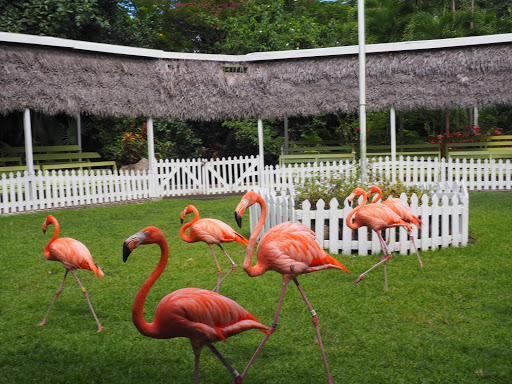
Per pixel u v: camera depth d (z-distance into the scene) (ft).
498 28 82.53
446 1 83.41
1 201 46.19
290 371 14.65
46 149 56.65
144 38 81.35
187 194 55.67
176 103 52.54
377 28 83.25
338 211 26.76
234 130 76.95
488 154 57.62
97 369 15.02
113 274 24.82
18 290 22.59
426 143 66.39
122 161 69.97
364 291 21.04
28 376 14.65
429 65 52.44
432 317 18.16
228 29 82.99
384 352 15.57
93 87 48.11
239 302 20.25
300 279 22.98
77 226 37.22
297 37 81.46
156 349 16.42
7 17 57.52
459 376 14.02
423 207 26.91
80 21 60.75
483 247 27.25
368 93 53.21
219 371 14.80
